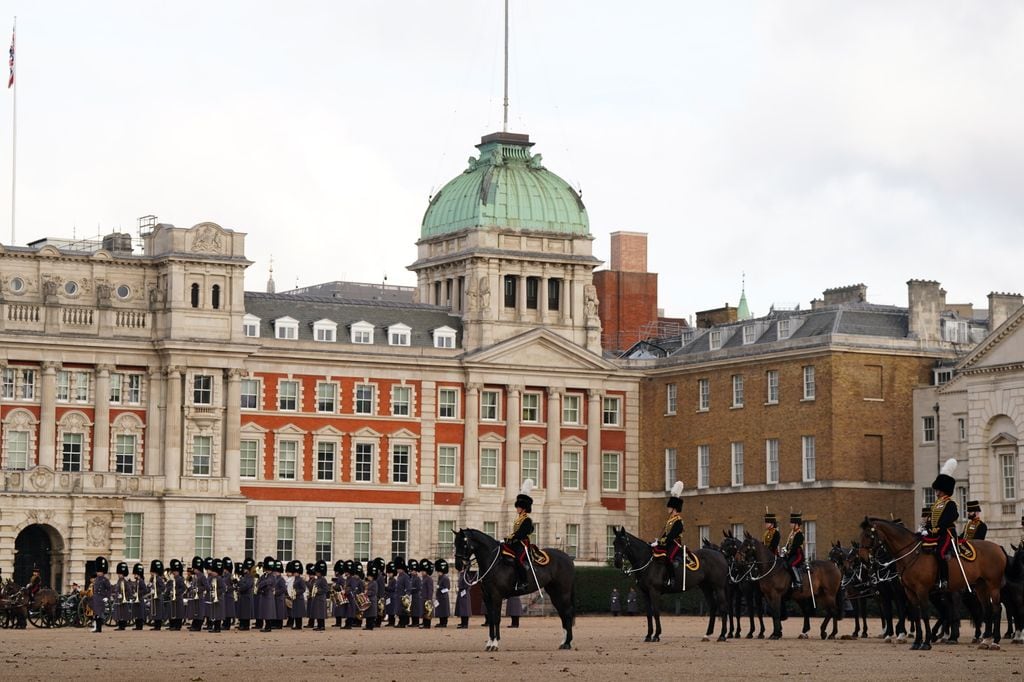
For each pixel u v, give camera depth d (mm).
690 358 153750
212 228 141875
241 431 142625
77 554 131375
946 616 73250
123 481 135375
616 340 174125
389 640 83188
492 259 153375
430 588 103312
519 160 159875
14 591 104750
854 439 140000
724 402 150625
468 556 72375
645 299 176000
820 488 140125
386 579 104688
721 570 78062
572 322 156875
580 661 62688
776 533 81500
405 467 149125
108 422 138625
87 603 106125
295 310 147750
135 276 142000
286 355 144500
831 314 143875
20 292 138000
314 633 93375
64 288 139375
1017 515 124938
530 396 154250
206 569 102375
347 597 101812
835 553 86688
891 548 69500
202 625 102812
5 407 135875
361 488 147125
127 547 136125
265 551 143125
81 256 139625
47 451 136500
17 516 129750
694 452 153375
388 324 150750
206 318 141250
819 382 141250
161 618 99375
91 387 138750
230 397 141375
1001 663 59250
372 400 148125
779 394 145250
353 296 182625
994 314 145750
